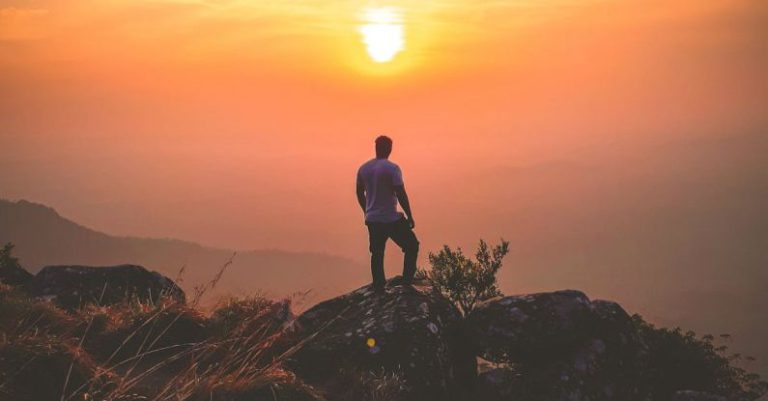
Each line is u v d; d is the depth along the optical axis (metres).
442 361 8.71
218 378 6.21
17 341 5.29
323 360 8.52
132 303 8.98
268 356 8.09
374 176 10.05
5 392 4.82
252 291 9.09
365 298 9.80
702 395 9.74
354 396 7.73
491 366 11.03
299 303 7.23
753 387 12.33
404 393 8.02
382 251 10.13
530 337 9.12
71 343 5.86
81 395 5.16
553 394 8.74
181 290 11.57
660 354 11.93
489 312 9.51
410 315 9.06
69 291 10.70
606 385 8.98
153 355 7.75
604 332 9.48
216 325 8.17
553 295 9.48
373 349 8.58
